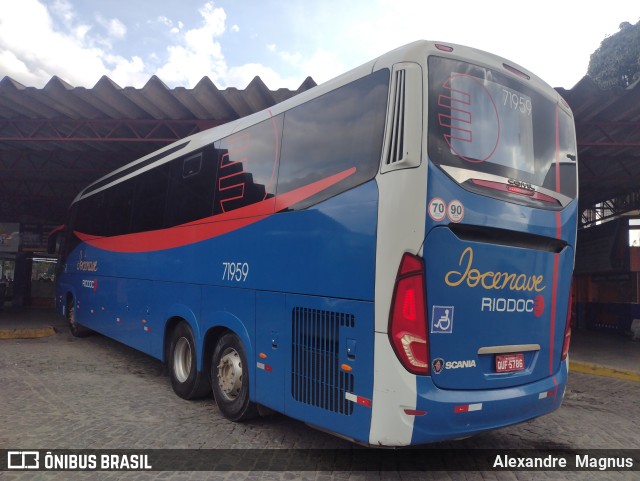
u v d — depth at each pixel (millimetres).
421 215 3475
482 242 3803
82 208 10844
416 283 3455
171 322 6613
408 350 3441
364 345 3625
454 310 3631
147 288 7223
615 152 10664
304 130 4547
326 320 3984
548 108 4578
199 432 5027
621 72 14969
